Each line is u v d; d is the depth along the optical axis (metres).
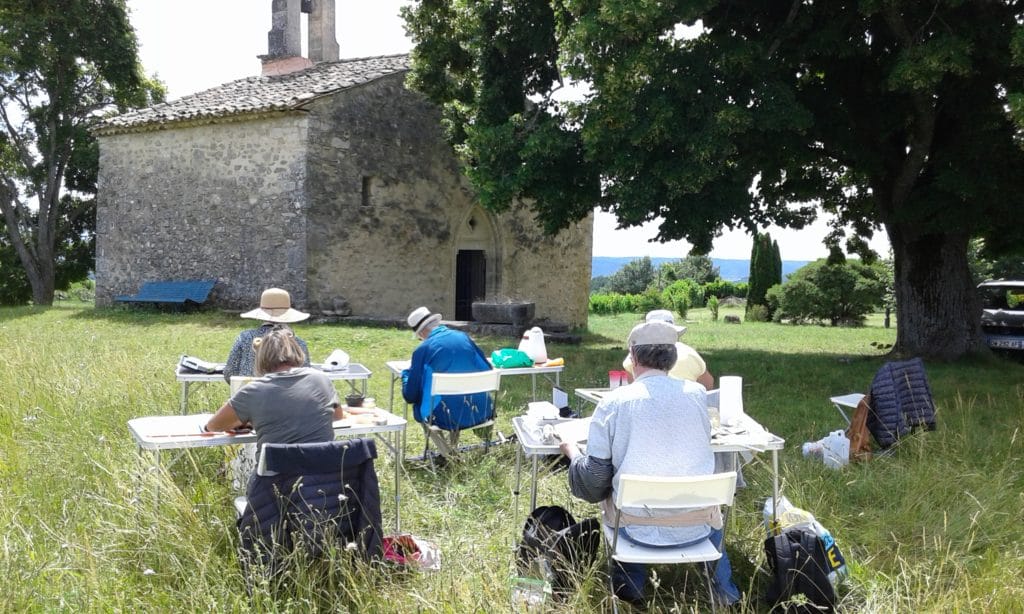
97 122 25.52
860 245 15.46
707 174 9.57
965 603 3.46
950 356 12.17
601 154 10.86
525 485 5.07
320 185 16.16
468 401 5.70
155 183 18.06
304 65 20.06
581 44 9.69
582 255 23.09
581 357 11.55
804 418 7.50
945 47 8.80
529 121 12.58
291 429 3.71
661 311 5.04
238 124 16.72
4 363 7.85
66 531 3.84
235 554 3.61
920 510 4.56
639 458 3.35
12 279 26.77
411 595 3.33
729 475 3.27
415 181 18.23
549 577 3.54
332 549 3.35
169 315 16.16
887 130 11.02
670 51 9.79
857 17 10.38
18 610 3.07
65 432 5.57
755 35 11.23
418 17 15.02
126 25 24.36
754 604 3.64
